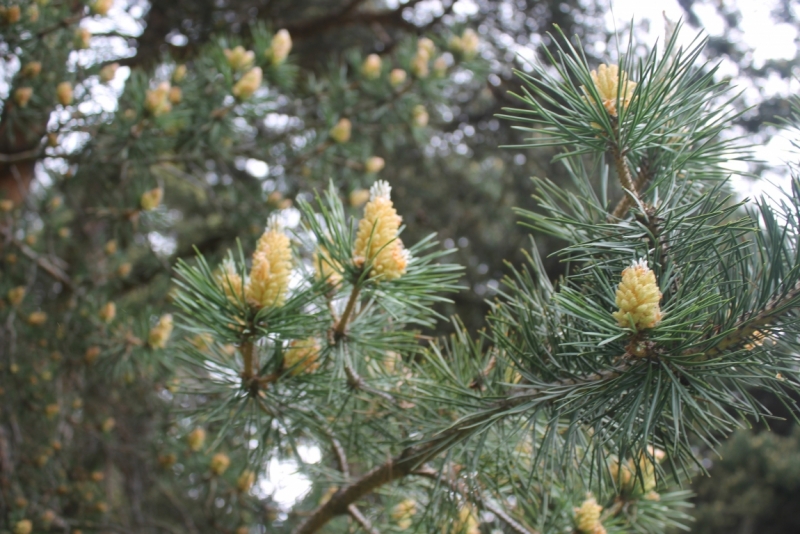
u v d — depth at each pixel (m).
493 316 0.52
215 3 1.59
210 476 0.85
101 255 1.16
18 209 1.13
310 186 1.22
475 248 2.08
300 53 1.91
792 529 2.03
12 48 0.81
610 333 0.45
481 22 1.71
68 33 0.84
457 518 0.56
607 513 0.58
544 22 1.70
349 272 0.51
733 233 0.47
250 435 0.57
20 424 1.11
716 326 0.47
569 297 0.46
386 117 1.26
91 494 1.15
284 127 1.36
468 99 1.91
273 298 0.51
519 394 0.51
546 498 0.51
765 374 0.46
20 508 0.97
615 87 0.48
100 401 1.20
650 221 0.47
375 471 0.58
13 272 1.13
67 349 1.04
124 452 1.18
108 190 1.02
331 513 0.60
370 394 0.58
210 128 0.96
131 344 0.86
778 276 0.47
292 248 0.55
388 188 0.52
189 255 1.68
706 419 0.45
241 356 0.56
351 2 1.69
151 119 0.87
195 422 0.72
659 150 0.50
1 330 1.04
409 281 0.52
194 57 1.33
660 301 0.47
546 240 1.95
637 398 0.46
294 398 0.55
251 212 1.19
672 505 0.60
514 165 2.01
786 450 2.12
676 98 0.48
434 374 0.59
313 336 0.53
